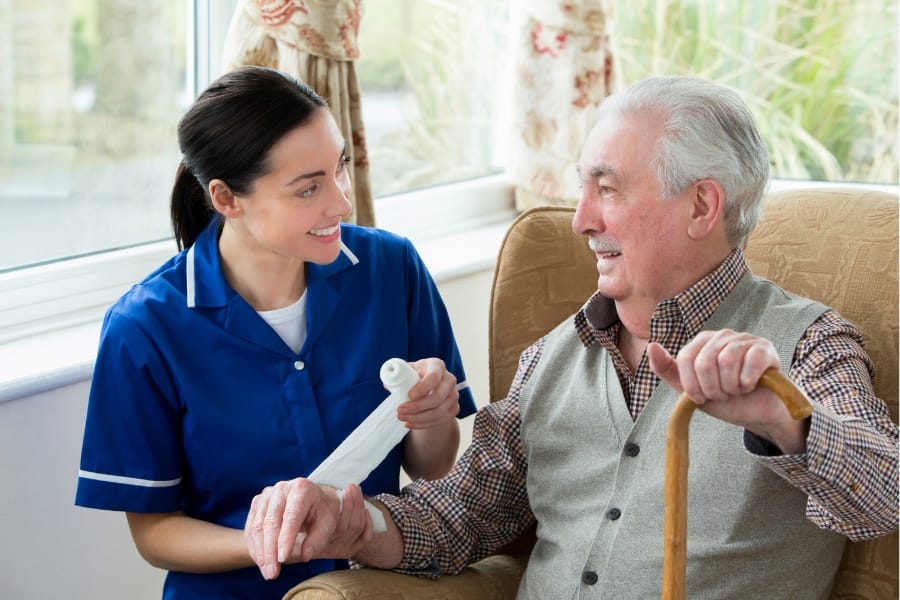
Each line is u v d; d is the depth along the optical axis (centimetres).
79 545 164
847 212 143
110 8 182
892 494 106
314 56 183
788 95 247
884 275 136
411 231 239
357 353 146
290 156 130
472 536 139
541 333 157
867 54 237
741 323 125
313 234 134
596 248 128
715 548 119
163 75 192
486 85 257
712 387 95
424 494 139
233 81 132
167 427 138
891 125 238
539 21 238
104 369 137
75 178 183
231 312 138
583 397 132
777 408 98
